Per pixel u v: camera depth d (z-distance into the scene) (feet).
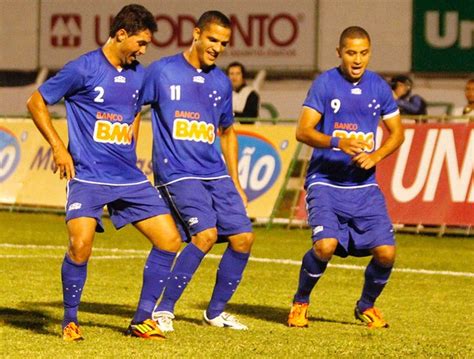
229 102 72.59
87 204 63.87
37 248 116.98
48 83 63.46
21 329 68.49
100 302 81.25
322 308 81.46
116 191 64.69
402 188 135.74
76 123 64.69
